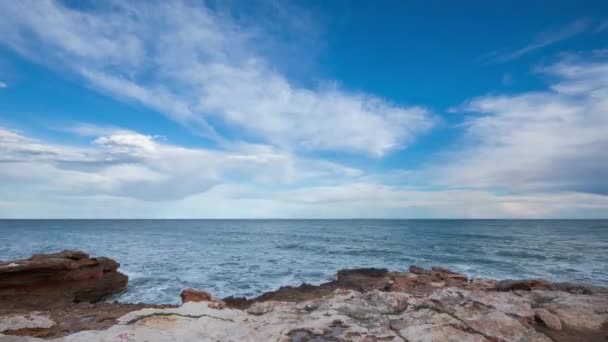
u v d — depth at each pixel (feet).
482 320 26.91
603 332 27.53
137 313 29.50
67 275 61.46
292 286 65.98
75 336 24.22
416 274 66.69
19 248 146.51
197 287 71.67
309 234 268.82
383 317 28.55
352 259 114.11
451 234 255.50
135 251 137.90
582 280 80.48
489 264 104.27
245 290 69.36
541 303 33.99
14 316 33.01
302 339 23.79
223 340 23.95
